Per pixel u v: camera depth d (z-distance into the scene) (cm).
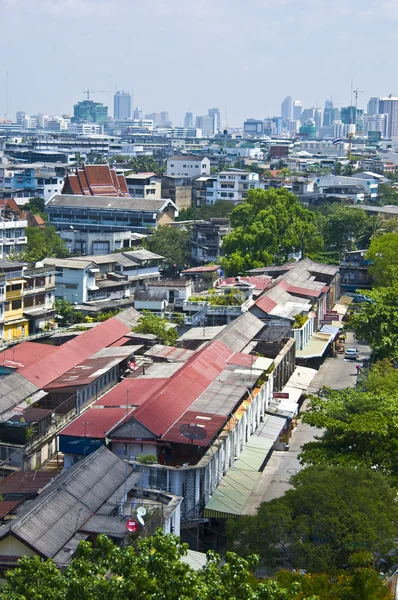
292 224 18012
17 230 16862
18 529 5325
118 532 5581
